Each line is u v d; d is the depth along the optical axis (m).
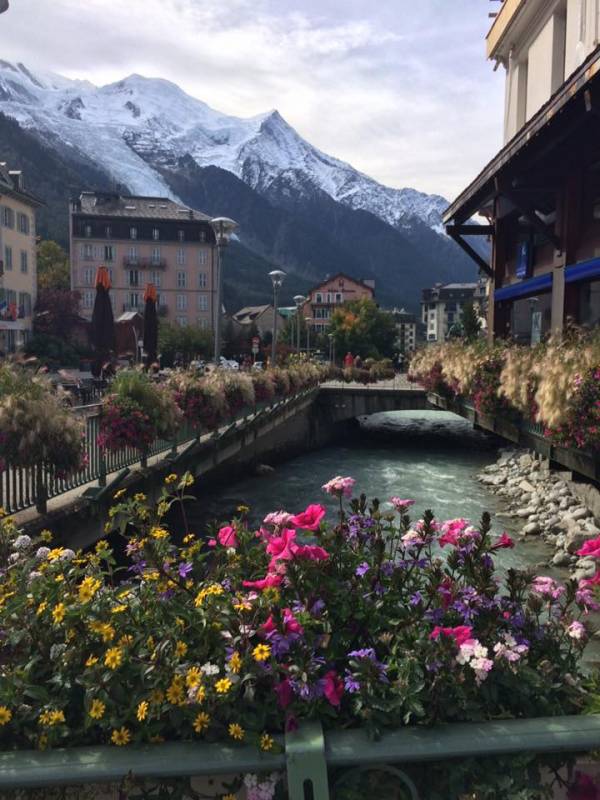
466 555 2.31
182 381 12.79
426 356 19.42
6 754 1.74
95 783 1.72
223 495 16.91
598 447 7.06
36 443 6.37
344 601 2.20
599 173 12.05
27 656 2.03
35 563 2.59
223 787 1.75
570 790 1.78
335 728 1.86
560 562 10.13
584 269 12.01
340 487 2.76
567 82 8.90
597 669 2.37
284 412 23.66
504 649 1.95
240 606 2.04
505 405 10.60
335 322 89.25
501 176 12.91
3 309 44.09
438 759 1.75
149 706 1.80
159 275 86.69
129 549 2.65
